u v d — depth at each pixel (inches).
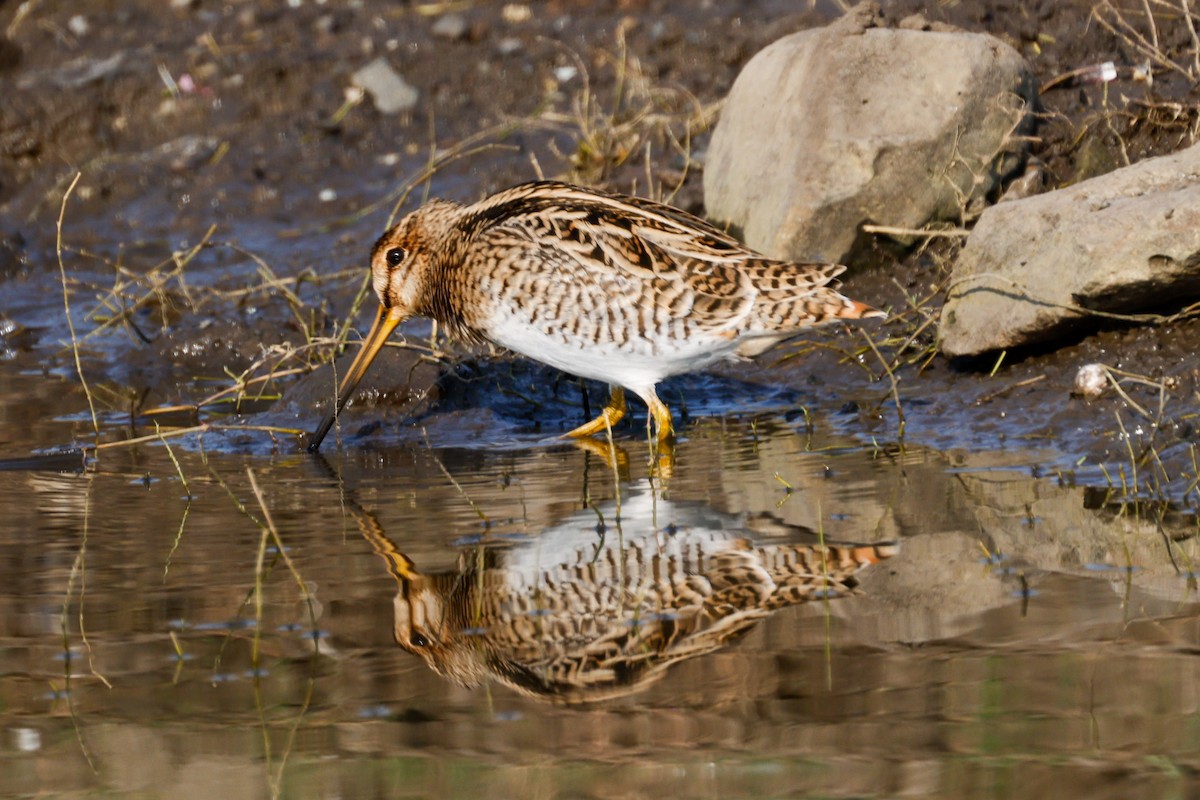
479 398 477.1
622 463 404.8
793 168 501.7
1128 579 300.2
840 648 272.5
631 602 296.4
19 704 262.8
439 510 361.4
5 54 740.0
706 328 406.9
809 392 466.6
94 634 289.7
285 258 613.9
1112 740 235.1
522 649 277.3
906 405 441.1
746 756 234.5
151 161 689.0
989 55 504.7
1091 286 416.2
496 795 225.3
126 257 633.0
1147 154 518.9
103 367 532.1
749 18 689.0
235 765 239.1
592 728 247.9
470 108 684.7
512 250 414.3
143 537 345.1
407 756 240.7
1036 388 430.3
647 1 721.6
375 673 271.1
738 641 277.1
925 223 504.1
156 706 261.1
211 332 540.4
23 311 593.6
